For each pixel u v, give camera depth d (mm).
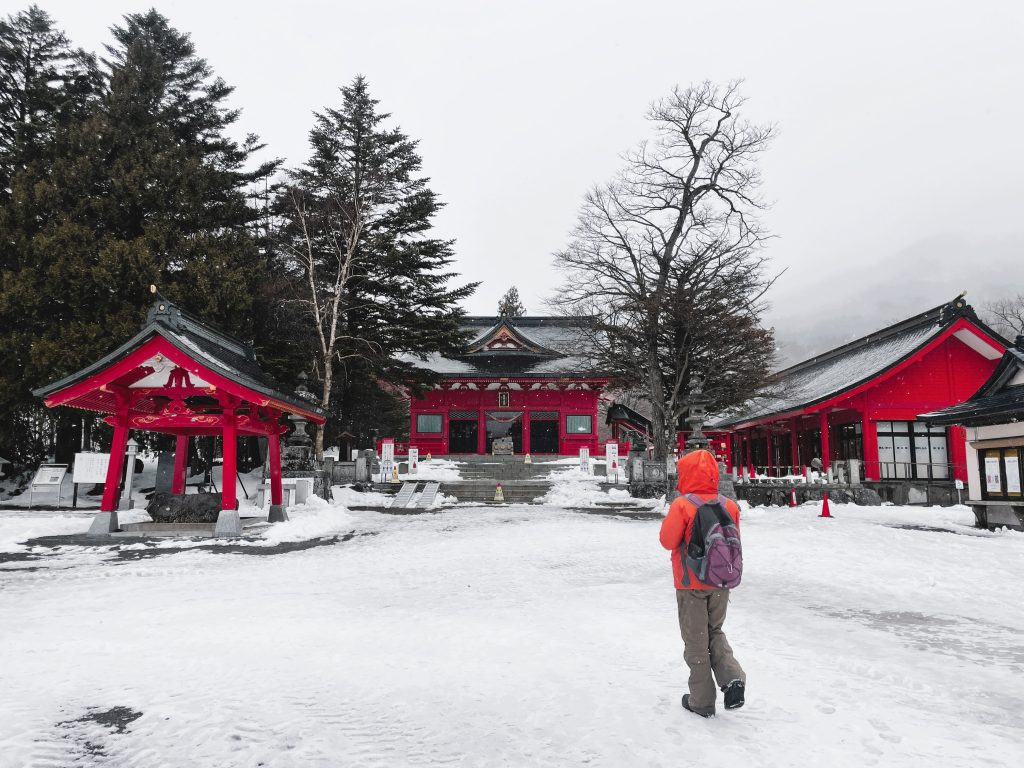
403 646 5605
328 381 26953
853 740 3504
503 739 3578
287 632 6129
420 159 34125
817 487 24953
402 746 3508
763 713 3924
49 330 20922
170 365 14711
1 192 24297
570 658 5188
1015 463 16188
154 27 30984
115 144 23969
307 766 3268
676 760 3254
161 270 22469
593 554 11836
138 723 3867
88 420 23375
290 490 19750
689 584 3934
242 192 30250
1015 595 8055
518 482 29828
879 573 9602
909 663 5062
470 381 42500
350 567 10461
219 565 10695
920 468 28750
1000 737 3566
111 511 14680
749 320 31891
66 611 7094
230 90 32062
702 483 4082
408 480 31750
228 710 4078
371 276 32750
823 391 32031
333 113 32312
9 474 25172
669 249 32000
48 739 3613
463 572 9914
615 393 49312
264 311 27312
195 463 27547
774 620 6656
